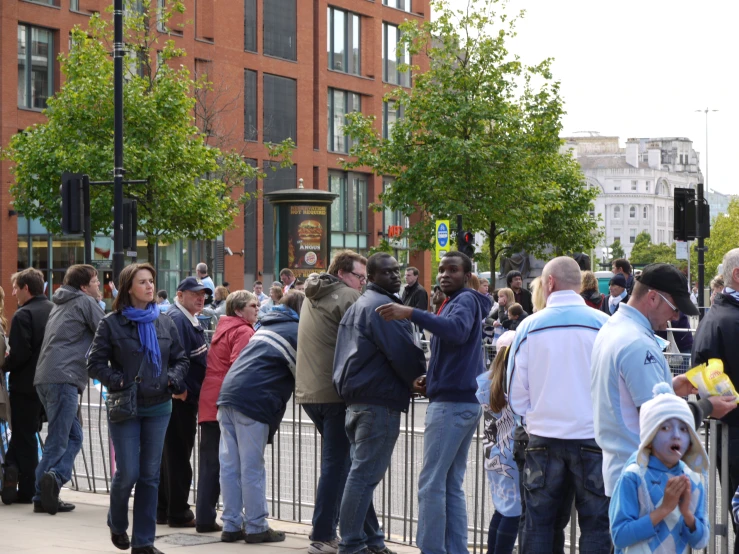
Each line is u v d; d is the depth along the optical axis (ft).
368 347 24.77
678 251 86.02
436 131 111.04
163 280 148.25
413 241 118.93
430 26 113.70
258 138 160.86
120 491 25.91
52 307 34.12
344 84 175.42
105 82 105.19
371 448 24.88
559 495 20.24
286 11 166.20
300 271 109.70
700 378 19.22
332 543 27.27
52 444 32.12
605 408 18.28
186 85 110.11
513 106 111.96
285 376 28.96
